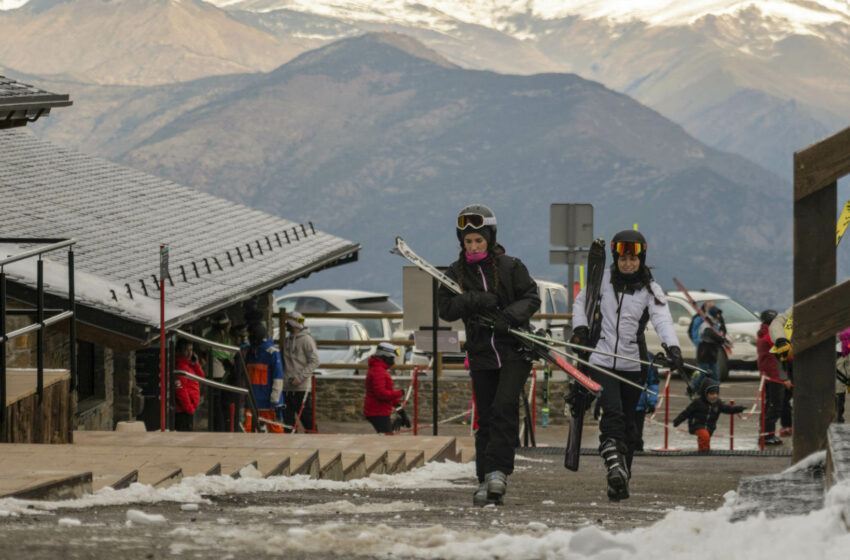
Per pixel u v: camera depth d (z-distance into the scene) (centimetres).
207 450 1493
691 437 3722
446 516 1081
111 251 3356
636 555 680
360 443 2036
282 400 3591
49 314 2716
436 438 2497
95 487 1107
